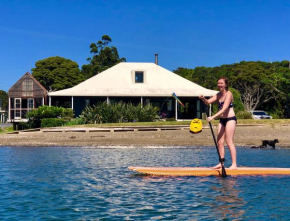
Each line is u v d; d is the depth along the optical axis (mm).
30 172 12930
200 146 22703
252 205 8523
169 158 16922
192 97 43188
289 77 57469
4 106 84438
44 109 32656
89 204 8656
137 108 33250
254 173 12055
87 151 20031
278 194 9516
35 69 73688
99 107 32906
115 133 26891
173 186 10461
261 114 41875
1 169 13578
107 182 11117
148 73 44906
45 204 8641
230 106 11477
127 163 15219
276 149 21438
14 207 8383
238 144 23688
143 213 7938
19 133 27031
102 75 44156
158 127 29047
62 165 14625
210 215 7797
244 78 61031
